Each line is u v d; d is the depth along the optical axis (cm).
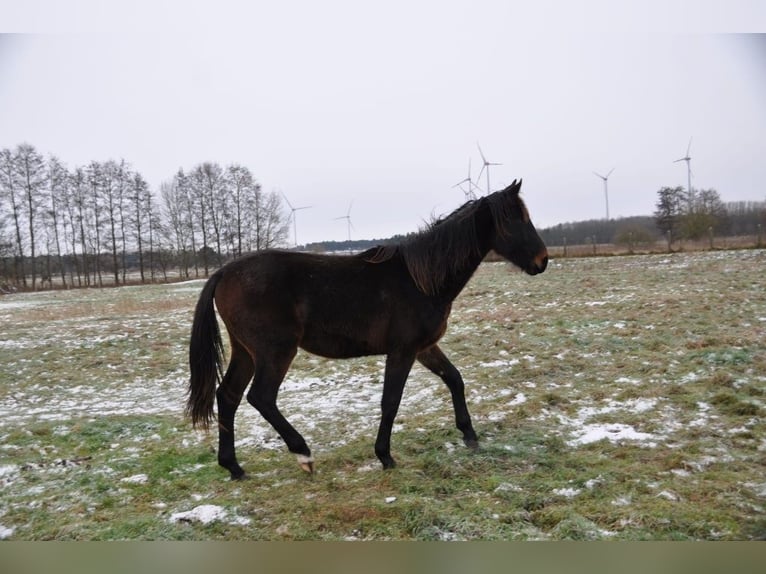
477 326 914
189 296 2006
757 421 416
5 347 978
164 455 431
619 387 532
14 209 3688
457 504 316
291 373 714
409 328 381
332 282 380
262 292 367
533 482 339
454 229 394
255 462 414
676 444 387
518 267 415
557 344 729
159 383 726
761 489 310
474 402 523
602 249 2814
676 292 1082
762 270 1373
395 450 418
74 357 884
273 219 4309
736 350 604
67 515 327
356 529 292
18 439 481
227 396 387
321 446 446
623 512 289
